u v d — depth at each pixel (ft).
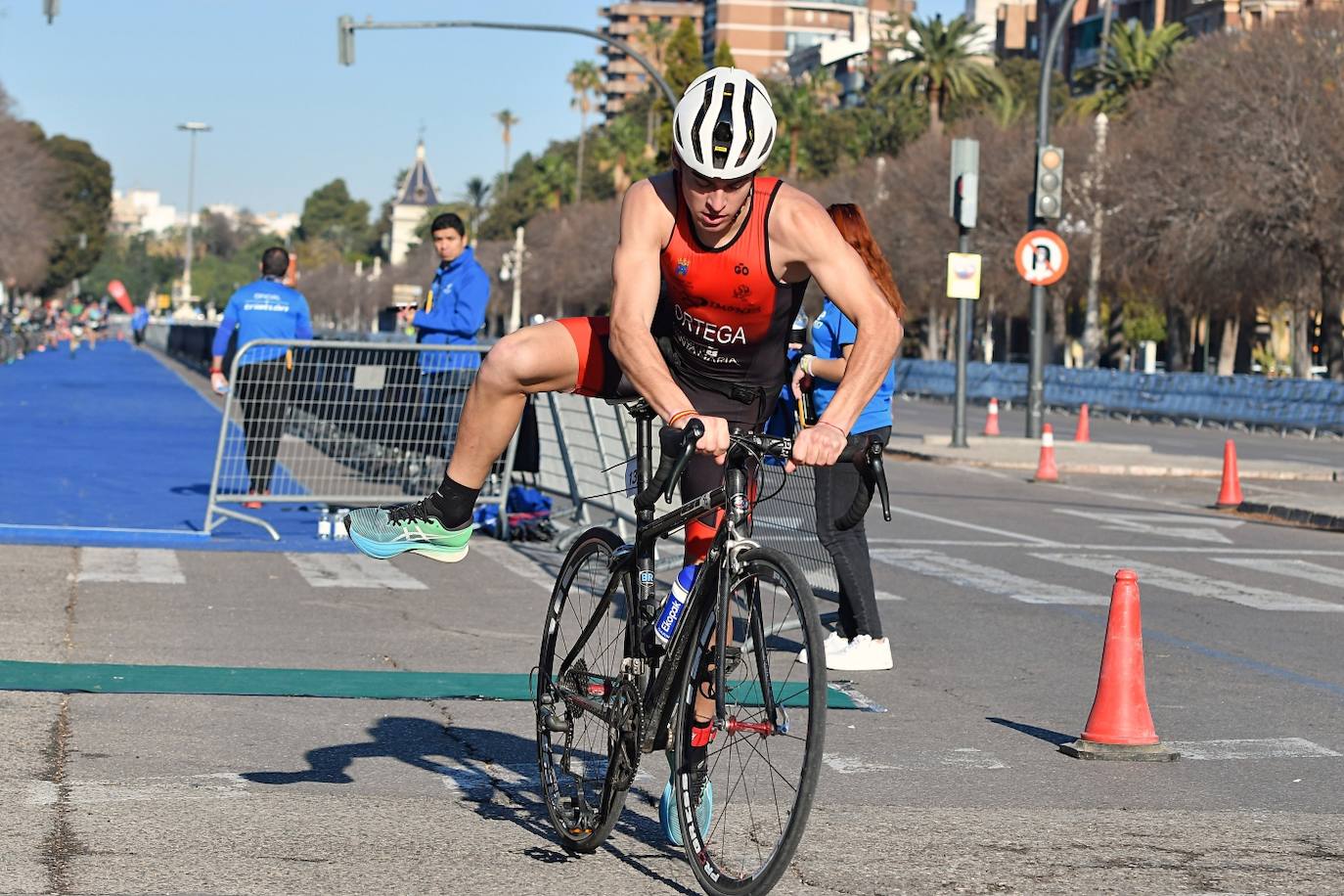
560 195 541.34
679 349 18.84
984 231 234.99
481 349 49.96
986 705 29.63
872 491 18.28
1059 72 406.41
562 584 20.80
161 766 22.99
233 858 18.89
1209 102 181.06
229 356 101.04
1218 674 33.42
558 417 53.57
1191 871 19.54
